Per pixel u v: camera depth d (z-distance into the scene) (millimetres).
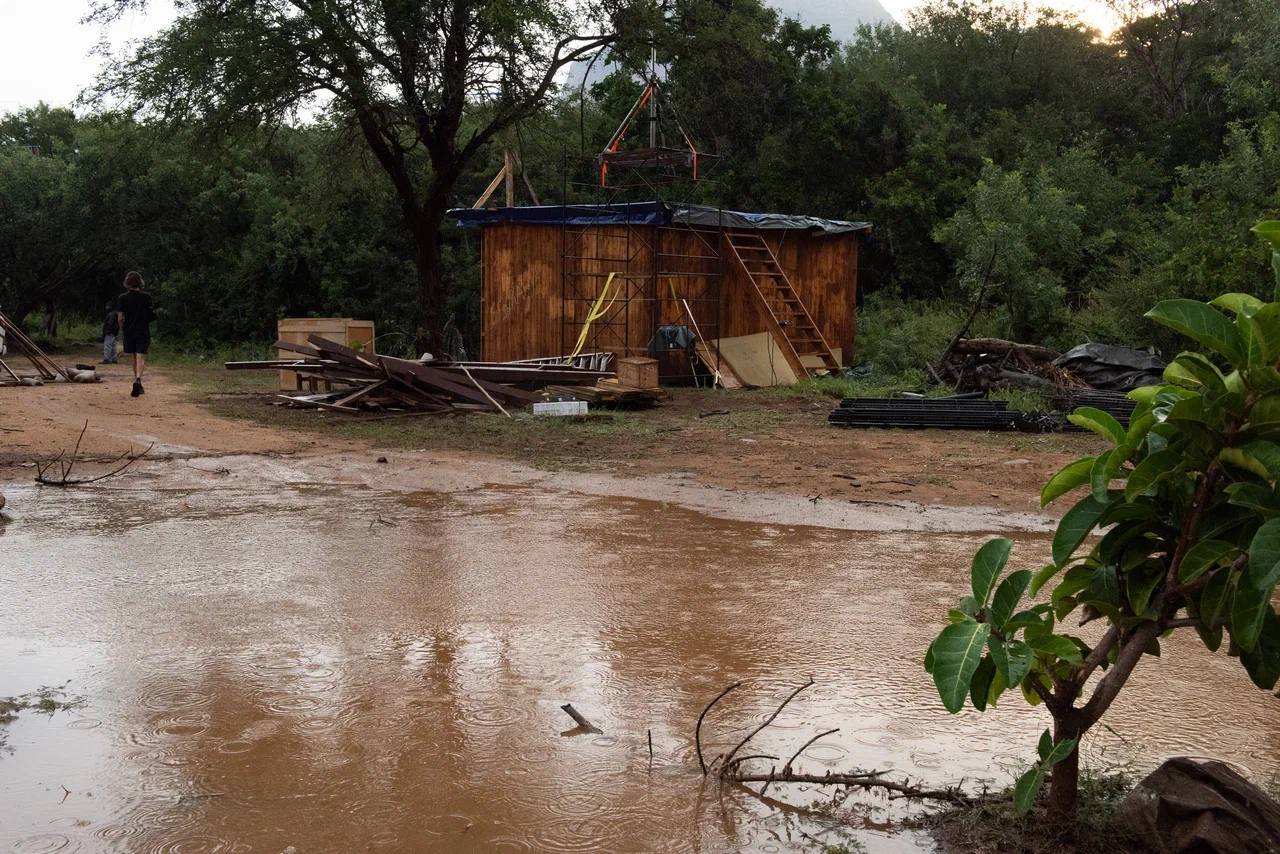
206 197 35906
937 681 2785
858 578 6230
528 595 5777
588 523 7887
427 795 3346
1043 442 12781
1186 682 4457
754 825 3156
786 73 35031
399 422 14398
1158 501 2992
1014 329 22359
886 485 9578
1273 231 2789
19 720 3924
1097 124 41656
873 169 35500
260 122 23391
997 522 7984
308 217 34281
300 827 3127
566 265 21312
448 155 23297
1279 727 3936
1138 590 3006
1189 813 2832
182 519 7910
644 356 20859
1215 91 41875
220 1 20672
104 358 28797
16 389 18500
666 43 22594
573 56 22812
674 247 21203
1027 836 3031
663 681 4426
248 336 35656
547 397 16062
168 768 3527
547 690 4305
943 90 46594
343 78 20875
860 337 25422
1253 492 2666
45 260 36875
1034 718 4051
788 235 23297
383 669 4543
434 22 20953
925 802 3303
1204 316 2803
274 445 12055
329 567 6402
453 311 34094
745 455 11531
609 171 33250
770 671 4555
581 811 3244
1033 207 24172
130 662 4602
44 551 6762
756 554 6863
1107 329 21172
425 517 8086
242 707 4086
